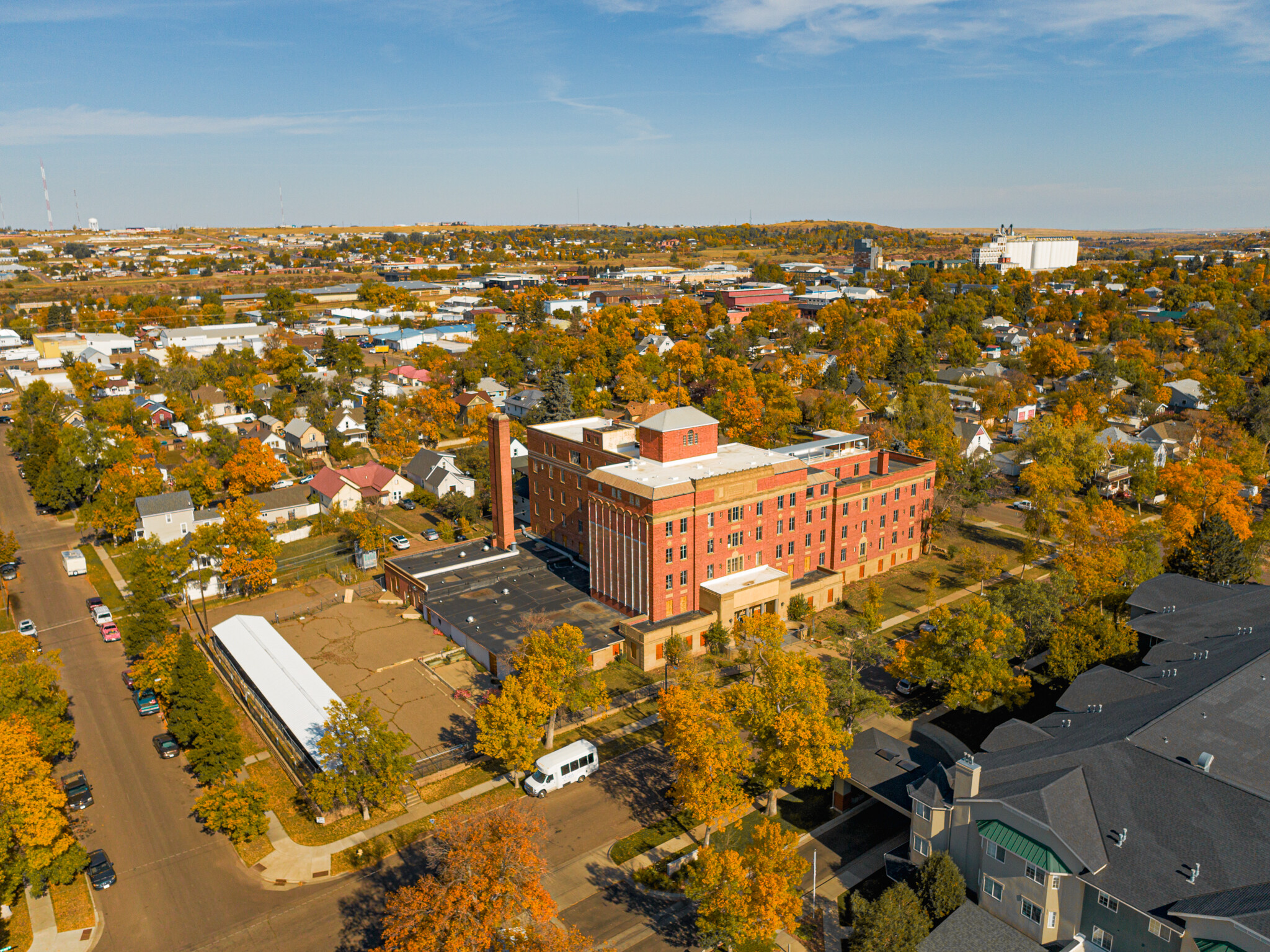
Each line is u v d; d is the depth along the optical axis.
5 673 65.25
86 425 148.12
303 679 77.25
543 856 56.97
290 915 52.53
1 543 108.06
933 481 112.00
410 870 56.44
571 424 116.12
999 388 183.12
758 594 88.94
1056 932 46.44
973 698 67.69
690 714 54.72
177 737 64.38
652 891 53.81
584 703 67.25
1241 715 55.50
